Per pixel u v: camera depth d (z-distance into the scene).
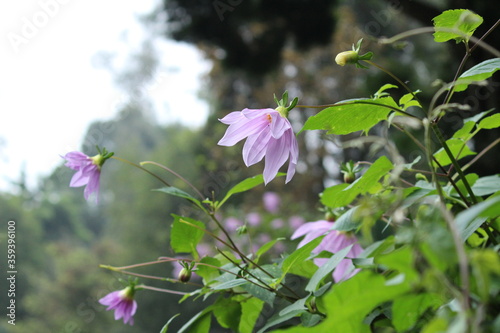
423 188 0.80
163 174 18.58
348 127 0.86
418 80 7.97
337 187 0.93
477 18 0.83
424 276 0.44
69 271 16.55
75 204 23.41
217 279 0.98
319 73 13.02
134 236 18.41
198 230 1.03
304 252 0.85
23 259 18.42
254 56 8.21
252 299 1.02
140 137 27.56
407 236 0.47
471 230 0.67
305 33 7.86
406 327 0.57
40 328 15.02
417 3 5.25
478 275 0.42
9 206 18.78
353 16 12.25
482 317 0.42
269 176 0.85
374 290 0.45
